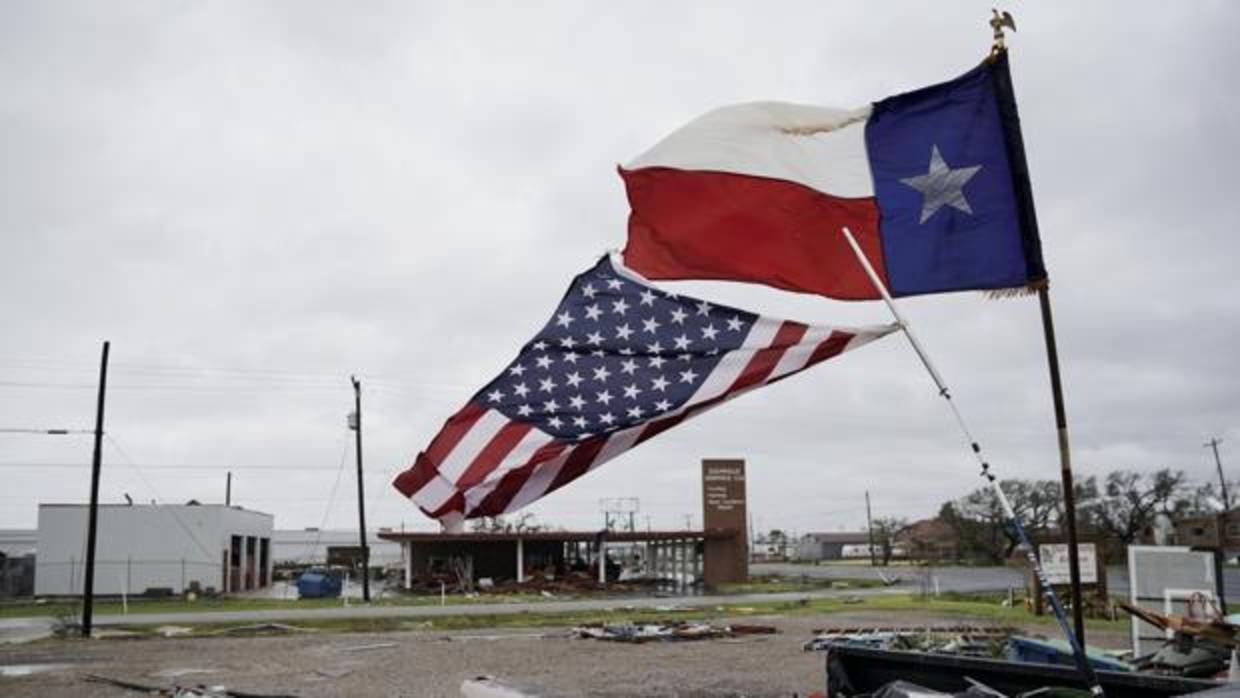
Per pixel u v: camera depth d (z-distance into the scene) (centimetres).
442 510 676
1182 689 506
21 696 1558
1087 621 2666
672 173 693
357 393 4556
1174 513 7562
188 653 2233
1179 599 1438
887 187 690
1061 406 662
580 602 4188
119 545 5159
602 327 677
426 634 2698
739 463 5856
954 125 687
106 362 3138
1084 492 7788
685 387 664
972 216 683
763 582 5997
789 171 694
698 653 2053
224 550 5350
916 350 597
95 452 3044
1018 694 574
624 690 1502
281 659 2069
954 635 1841
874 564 9544
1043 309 671
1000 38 682
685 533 5756
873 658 644
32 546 7250
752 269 693
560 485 675
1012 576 6406
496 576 6025
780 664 1823
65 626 2972
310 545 9956
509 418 673
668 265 697
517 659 1986
